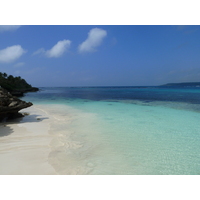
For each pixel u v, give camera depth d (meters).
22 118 10.97
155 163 4.88
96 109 15.80
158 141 6.75
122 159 5.09
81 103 21.77
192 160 5.11
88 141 6.62
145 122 10.12
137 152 5.63
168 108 16.52
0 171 4.19
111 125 9.31
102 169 4.46
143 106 18.20
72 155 5.26
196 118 11.42
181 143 6.54
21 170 4.26
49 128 8.45
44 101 24.98
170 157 5.30
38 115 12.25
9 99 10.27
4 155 5.12
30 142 6.34
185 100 25.00
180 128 8.77
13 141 6.41
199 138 7.15
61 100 27.03
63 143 6.31
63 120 10.50
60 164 4.64
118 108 16.62
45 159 4.90
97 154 5.40
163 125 9.41
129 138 7.07
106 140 6.78
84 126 9.00
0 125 8.89
